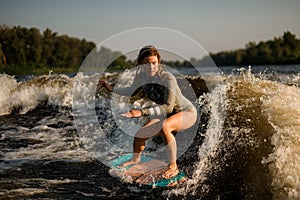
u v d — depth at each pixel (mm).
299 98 5613
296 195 3578
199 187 4262
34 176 4828
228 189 4113
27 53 55500
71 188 4453
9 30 57312
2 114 9344
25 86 10453
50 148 6207
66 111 9211
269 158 4090
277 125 4633
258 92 6109
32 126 7938
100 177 4801
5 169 5098
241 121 5109
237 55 48844
